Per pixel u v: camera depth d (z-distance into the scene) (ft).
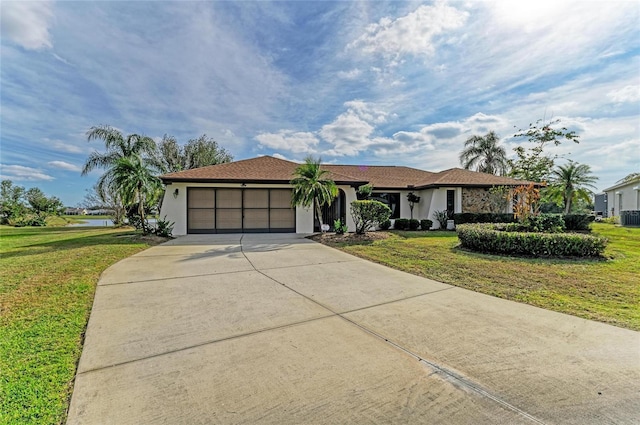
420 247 35.42
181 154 104.27
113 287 19.69
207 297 17.72
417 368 10.05
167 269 24.82
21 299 17.06
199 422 7.58
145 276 22.50
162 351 11.32
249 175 52.34
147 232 46.44
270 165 59.41
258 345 11.76
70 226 90.53
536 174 88.74
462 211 60.85
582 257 27.73
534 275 22.20
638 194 93.86
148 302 16.81
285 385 9.12
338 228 45.75
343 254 31.86
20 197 106.73
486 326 13.48
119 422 7.59
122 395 8.70
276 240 43.27
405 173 77.71
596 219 98.32
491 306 16.15
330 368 10.07
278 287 19.85
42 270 23.77
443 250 33.24
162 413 7.93
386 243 38.63
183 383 9.28
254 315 14.93
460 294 18.30
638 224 71.72
